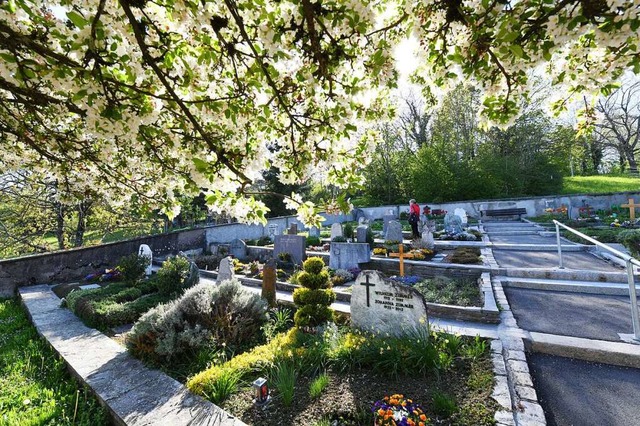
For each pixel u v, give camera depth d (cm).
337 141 282
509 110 228
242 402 350
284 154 299
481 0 176
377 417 297
